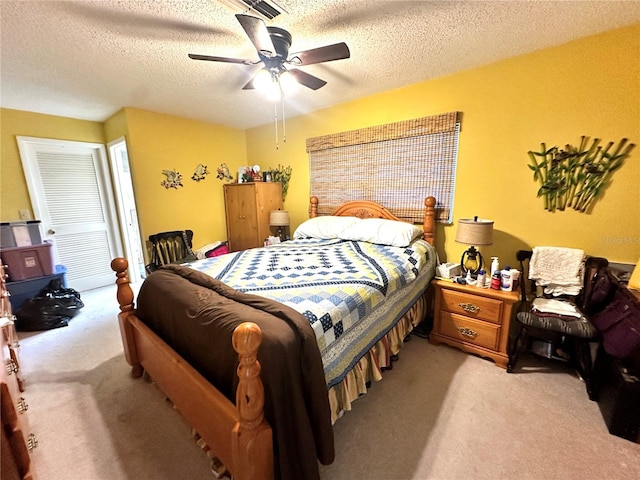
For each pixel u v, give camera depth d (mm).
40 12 1468
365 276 1804
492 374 1974
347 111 3123
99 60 2018
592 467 1301
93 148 3732
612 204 1916
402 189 2857
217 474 1271
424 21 1660
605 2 1495
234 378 1131
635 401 1397
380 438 1476
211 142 3893
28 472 877
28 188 3232
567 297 2057
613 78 1814
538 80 2057
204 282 1672
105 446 1444
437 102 2521
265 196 3732
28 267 2854
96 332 2666
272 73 1798
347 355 1425
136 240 4188
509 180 2273
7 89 2500
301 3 1467
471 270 2283
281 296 1503
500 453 1378
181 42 1810
